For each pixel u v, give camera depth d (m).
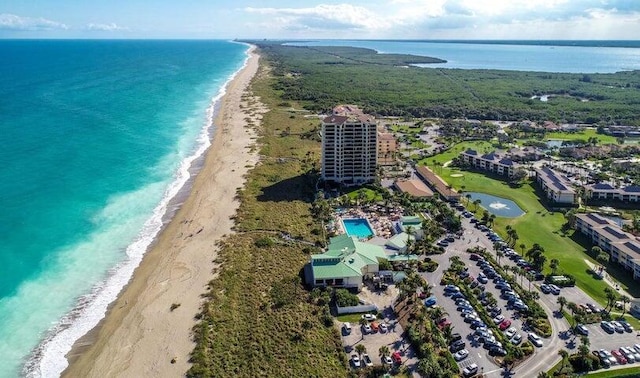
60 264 150.38
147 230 175.88
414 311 128.25
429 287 140.12
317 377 103.81
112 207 193.62
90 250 159.88
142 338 117.31
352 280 139.12
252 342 113.62
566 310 130.88
